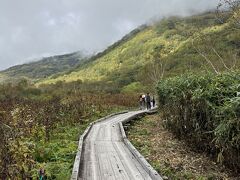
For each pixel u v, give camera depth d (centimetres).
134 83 7600
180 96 1606
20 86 5509
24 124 1588
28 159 923
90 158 1255
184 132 1652
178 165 1244
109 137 1803
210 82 1293
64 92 5469
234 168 1082
